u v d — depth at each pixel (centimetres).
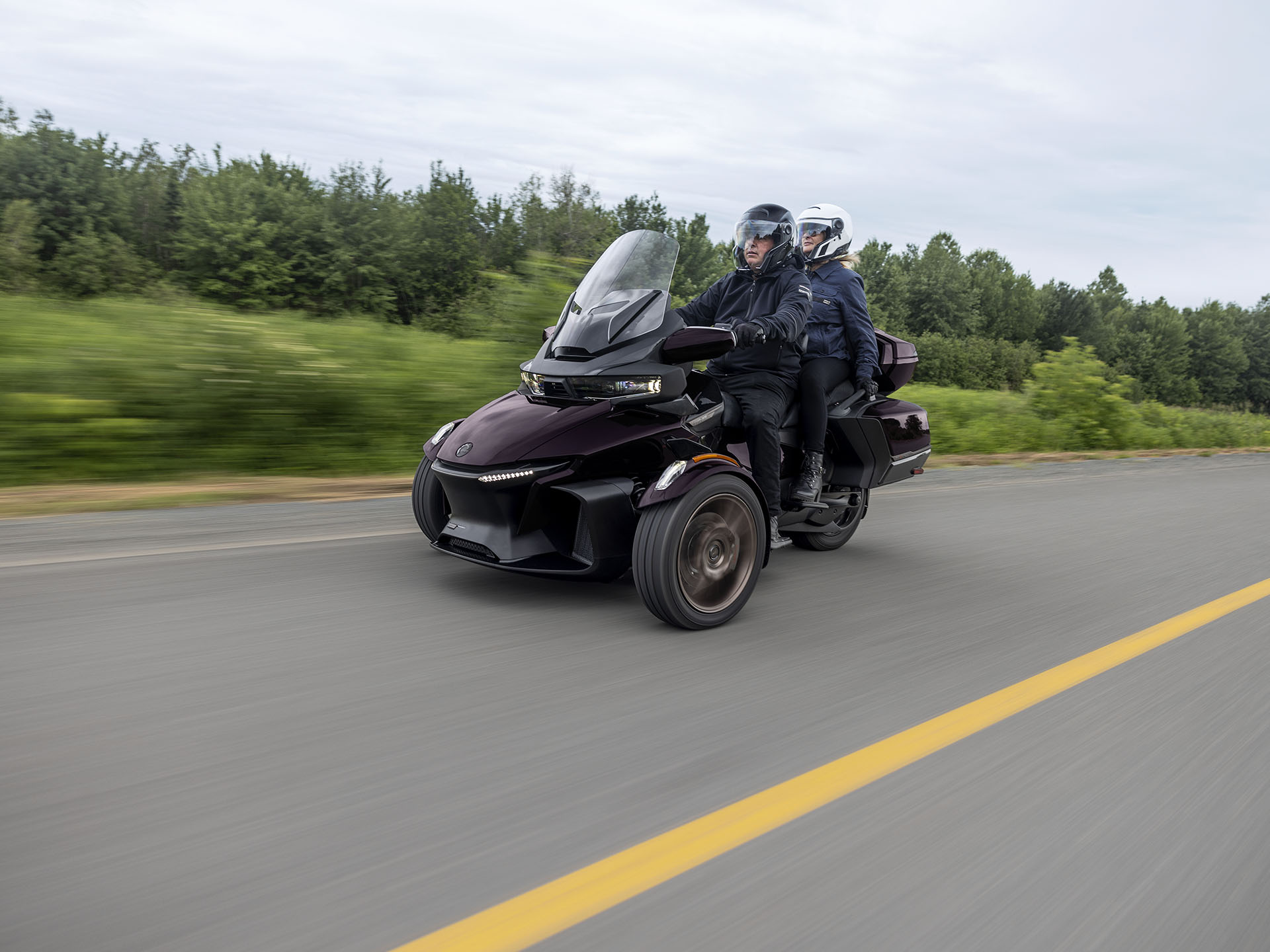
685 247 7731
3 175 7025
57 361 709
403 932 173
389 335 1065
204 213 7006
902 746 275
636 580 372
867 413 510
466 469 388
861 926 184
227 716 268
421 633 355
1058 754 276
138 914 173
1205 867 216
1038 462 1280
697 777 248
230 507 568
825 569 513
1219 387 12250
